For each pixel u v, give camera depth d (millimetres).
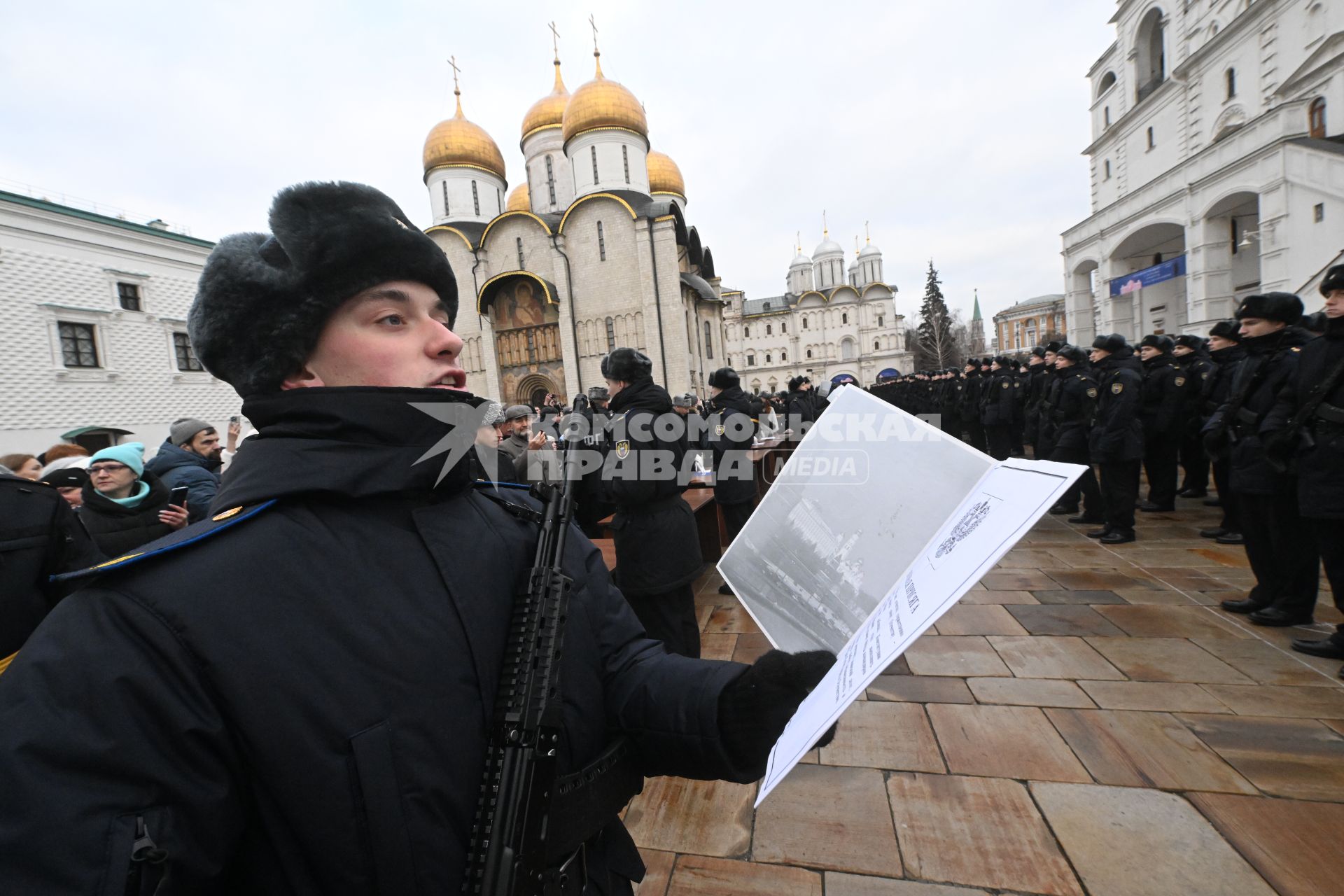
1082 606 3549
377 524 668
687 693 768
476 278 33906
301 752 547
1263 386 3160
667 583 2668
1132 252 26562
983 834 1829
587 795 741
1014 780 2049
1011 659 2932
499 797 627
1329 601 3396
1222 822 1793
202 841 520
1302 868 1619
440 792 604
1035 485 582
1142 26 25672
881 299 61500
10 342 14969
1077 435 5664
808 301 63281
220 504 620
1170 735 2223
